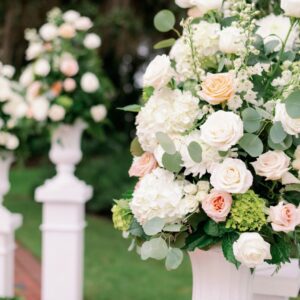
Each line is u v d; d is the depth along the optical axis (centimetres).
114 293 586
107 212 1013
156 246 180
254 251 168
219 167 176
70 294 473
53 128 449
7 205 1103
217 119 177
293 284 231
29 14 939
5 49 927
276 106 178
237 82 185
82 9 954
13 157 442
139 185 191
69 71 448
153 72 192
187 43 200
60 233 471
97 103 465
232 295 190
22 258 712
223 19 210
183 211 177
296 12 192
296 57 214
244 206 172
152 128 188
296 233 185
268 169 177
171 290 598
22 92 457
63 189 466
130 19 926
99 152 1195
